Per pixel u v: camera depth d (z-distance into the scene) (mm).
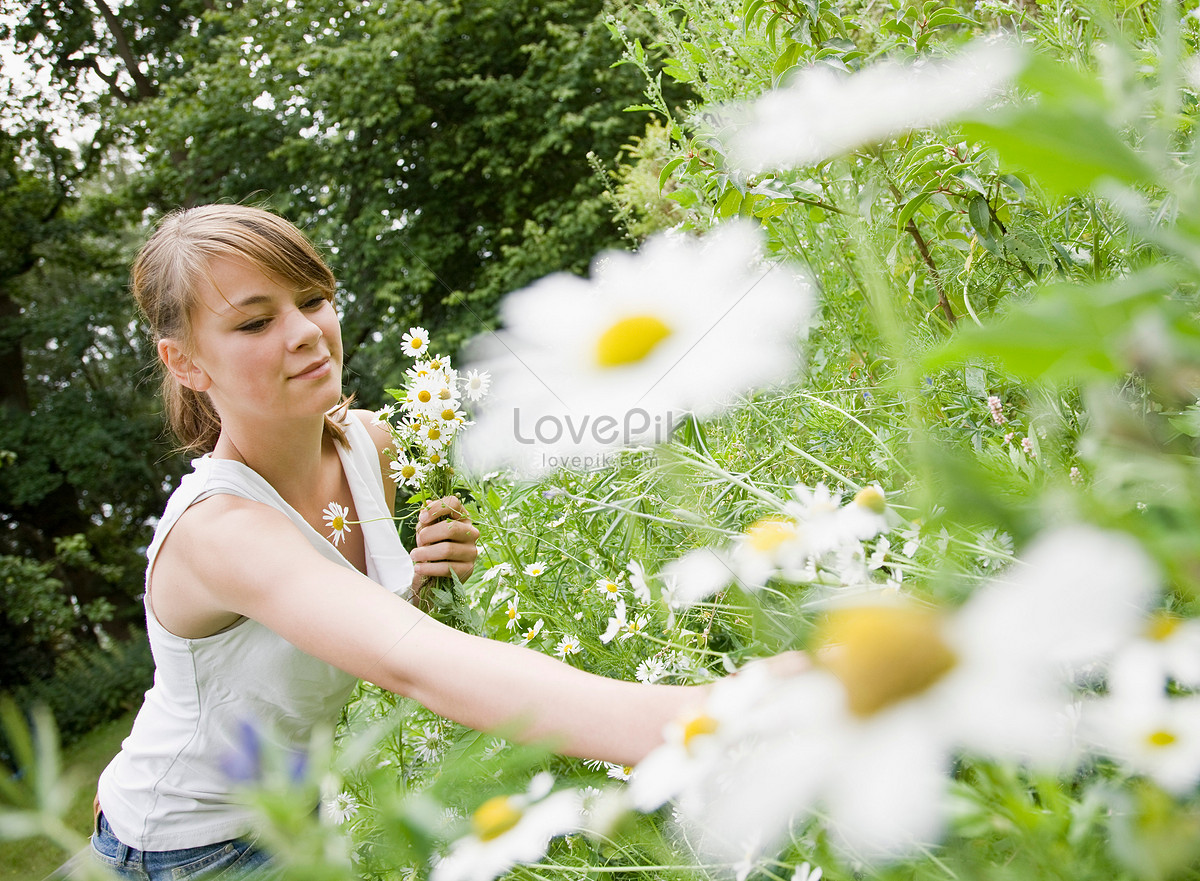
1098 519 247
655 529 1058
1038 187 1060
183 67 12727
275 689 1299
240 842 1328
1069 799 359
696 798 425
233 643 1271
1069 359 217
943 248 1322
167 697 1340
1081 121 205
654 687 638
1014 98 734
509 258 9031
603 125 8867
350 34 11062
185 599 1210
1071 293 222
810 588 557
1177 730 308
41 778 349
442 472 1445
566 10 10312
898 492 684
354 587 912
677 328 461
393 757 1007
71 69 13539
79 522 12641
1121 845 327
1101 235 893
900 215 1107
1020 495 543
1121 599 231
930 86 244
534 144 9695
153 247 1335
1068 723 330
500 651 726
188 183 11547
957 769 426
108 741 8367
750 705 356
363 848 633
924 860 416
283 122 10703
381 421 1543
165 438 1837
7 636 9781
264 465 1401
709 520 772
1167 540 239
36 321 12492
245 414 1336
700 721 375
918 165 1075
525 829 462
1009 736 232
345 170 10414
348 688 1383
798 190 1078
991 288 1166
